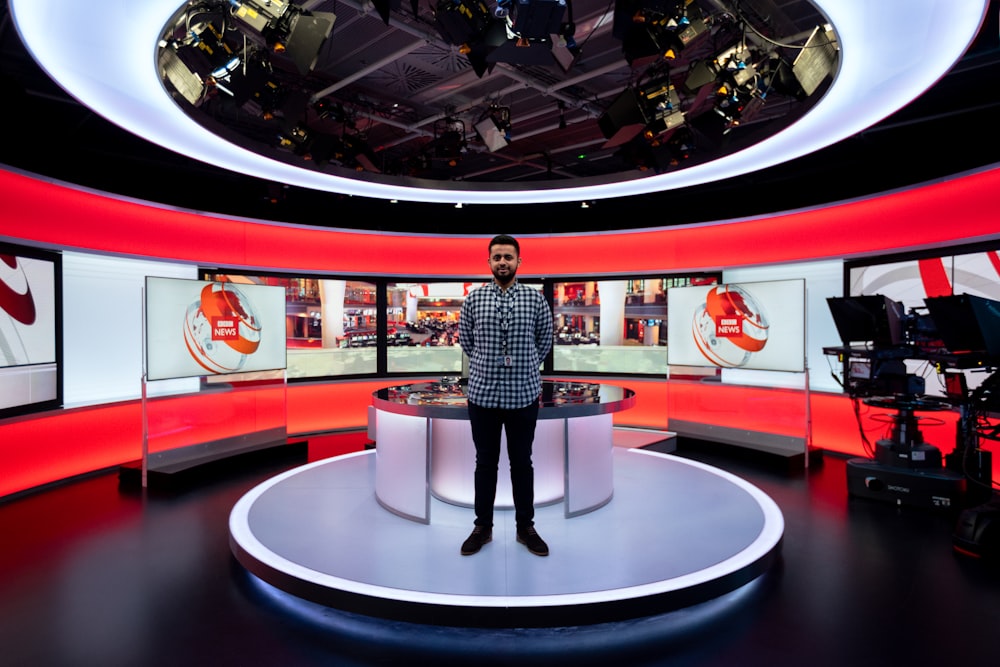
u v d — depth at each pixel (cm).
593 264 698
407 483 326
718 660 215
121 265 527
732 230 619
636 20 321
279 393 578
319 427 688
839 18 250
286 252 645
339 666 213
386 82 530
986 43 388
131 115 359
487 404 268
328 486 392
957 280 456
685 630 236
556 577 249
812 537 341
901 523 365
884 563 302
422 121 604
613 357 709
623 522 316
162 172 565
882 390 399
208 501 419
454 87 541
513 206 795
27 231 421
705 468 434
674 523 315
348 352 708
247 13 322
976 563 301
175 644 228
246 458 520
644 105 424
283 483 399
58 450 456
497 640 229
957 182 450
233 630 238
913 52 275
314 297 686
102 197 486
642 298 693
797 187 585
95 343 508
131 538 345
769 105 558
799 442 525
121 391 528
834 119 368
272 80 417
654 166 493
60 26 252
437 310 730
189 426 497
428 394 354
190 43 335
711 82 391
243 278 629
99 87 319
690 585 242
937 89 452
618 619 230
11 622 245
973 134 440
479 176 841
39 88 451
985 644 224
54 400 458
